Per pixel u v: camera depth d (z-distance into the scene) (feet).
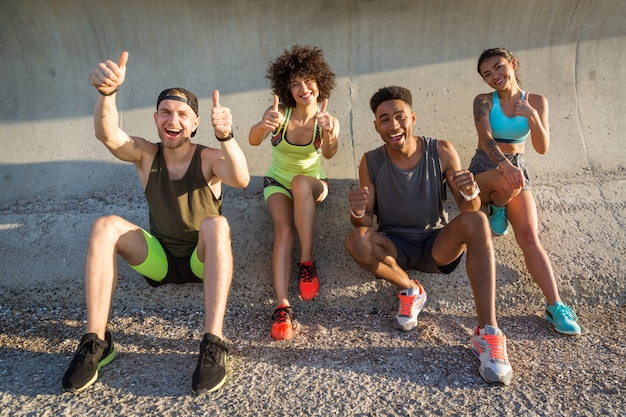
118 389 8.44
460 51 14.06
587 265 11.19
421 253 10.46
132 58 14.07
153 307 10.98
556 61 14.03
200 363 8.39
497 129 11.65
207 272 8.92
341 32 14.02
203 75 14.01
